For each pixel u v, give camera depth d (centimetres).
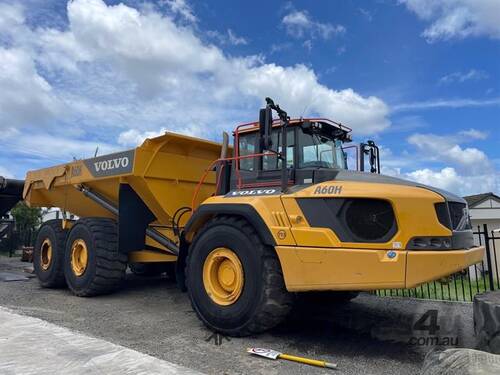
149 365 319
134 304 677
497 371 272
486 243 752
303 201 466
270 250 479
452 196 461
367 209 436
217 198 550
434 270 406
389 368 400
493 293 452
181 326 539
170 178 722
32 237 1623
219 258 517
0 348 357
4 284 885
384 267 416
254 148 563
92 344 369
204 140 725
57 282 812
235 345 464
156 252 749
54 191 916
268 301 466
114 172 725
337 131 571
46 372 304
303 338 495
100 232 724
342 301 672
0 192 1156
